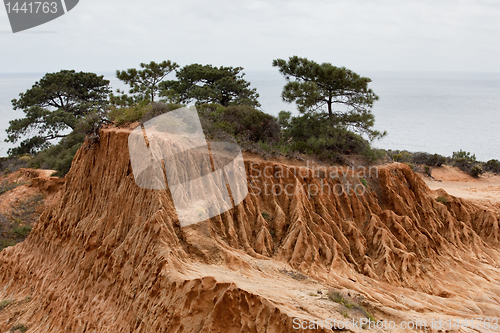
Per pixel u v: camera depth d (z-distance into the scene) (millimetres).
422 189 26469
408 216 22844
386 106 179750
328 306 13336
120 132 18328
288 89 27359
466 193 34219
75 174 20281
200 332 11352
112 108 22125
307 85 26219
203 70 45719
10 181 38469
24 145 48312
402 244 20359
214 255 14906
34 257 19828
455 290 18938
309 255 17578
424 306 16328
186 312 11688
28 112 46875
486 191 35781
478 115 149250
